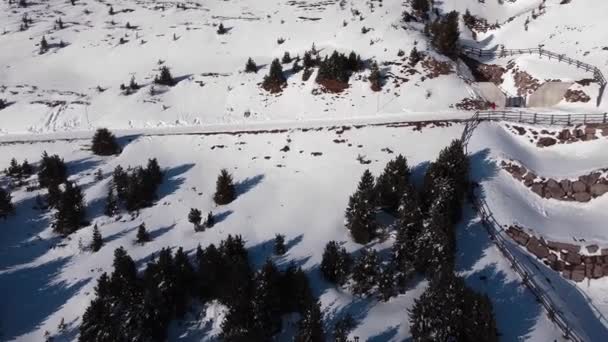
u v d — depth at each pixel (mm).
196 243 26688
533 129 32469
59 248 26547
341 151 32500
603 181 27828
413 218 24500
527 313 22359
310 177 30984
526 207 28172
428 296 20672
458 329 19516
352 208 26656
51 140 35875
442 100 37125
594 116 32219
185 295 22812
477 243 25703
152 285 21828
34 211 28828
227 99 40125
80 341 20750
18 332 22359
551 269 25562
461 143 30656
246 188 30688
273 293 21453
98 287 22828
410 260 23688
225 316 21016
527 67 39344
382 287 22500
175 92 41312
